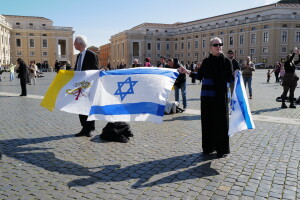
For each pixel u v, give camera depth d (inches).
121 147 201.8
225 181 143.8
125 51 3287.4
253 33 2490.2
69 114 329.4
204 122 182.1
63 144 209.2
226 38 2738.7
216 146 178.5
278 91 610.9
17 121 290.5
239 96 179.0
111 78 193.9
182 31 3221.0
